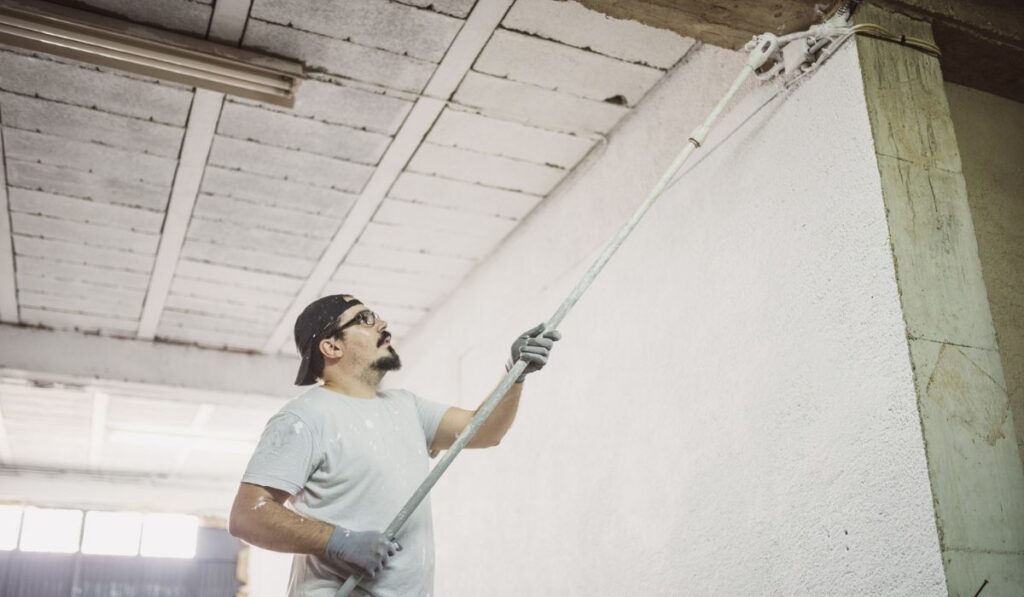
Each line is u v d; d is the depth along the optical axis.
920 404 1.85
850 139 2.15
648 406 2.82
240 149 3.53
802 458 2.14
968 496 1.80
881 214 2.02
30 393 6.16
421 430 2.26
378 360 2.30
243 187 3.80
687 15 2.39
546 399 3.50
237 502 1.92
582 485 3.13
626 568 2.80
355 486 2.01
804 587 2.07
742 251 2.49
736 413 2.40
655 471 2.73
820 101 2.27
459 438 2.04
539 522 3.39
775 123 2.44
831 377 2.09
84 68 3.03
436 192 3.85
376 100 3.23
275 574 7.95
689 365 2.64
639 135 3.20
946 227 2.06
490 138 3.46
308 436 2.01
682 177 2.85
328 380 2.28
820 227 2.20
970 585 1.73
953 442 1.84
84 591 9.68
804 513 2.11
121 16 2.78
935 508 1.77
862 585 1.91
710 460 2.48
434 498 4.40
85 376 5.23
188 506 8.80
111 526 10.07
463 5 2.77
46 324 5.18
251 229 4.16
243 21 2.81
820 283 2.17
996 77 2.56
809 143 2.29
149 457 8.10
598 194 3.42
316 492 2.01
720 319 2.54
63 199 3.88
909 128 2.14
